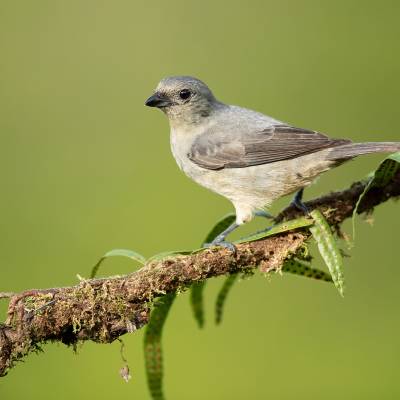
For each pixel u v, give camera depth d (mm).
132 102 15203
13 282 12211
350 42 15289
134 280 6258
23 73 15523
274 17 16062
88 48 15883
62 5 16391
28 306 6051
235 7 16141
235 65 15461
